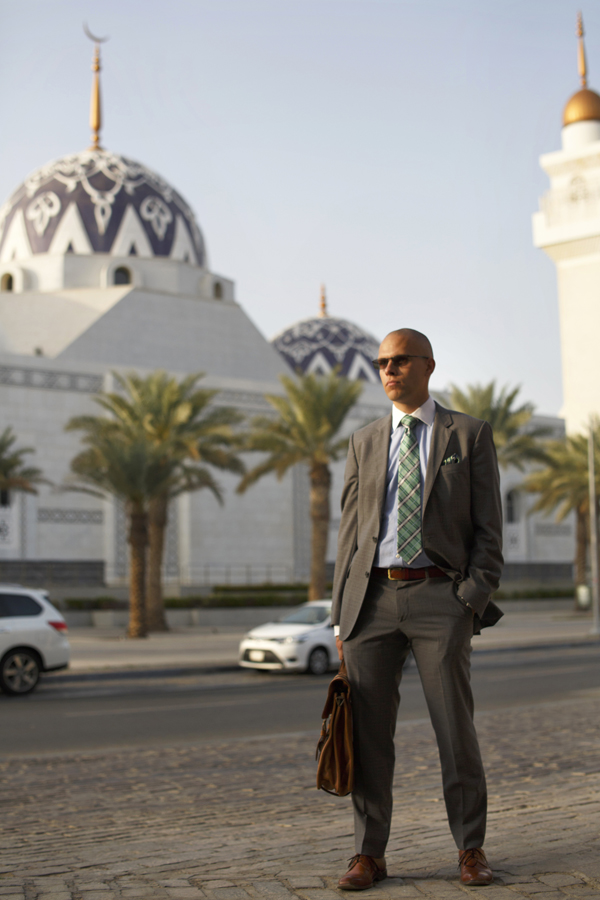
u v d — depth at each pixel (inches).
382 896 142.3
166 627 1261.1
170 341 1968.5
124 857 179.6
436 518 159.2
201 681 684.1
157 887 150.7
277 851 179.6
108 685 655.1
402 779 287.4
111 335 1902.1
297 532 1902.1
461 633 156.8
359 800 156.9
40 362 1642.5
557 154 1977.1
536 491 1689.2
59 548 1626.5
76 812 246.8
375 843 153.9
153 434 1210.6
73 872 166.6
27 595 617.9
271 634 730.2
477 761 156.1
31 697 590.6
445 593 158.4
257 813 240.5
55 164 2169.0
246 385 1876.2
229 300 2132.1
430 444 163.0
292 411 1256.2
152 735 411.5
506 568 2079.2
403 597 159.3
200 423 1235.9
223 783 290.2
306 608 781.9
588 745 340.5
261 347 2084.2
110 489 1167.0
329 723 158.2
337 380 1240.2
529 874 150.9
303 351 2652.6
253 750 359.3
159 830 217.2
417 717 451.8
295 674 738.8
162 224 2118.6
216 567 1798.7
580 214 1958.7
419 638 158.6
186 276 2090.3
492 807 223.1
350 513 169.8
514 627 1289.4
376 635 161.0
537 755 322.0
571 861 157.6
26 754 358.9
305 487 1927.9
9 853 191.3
